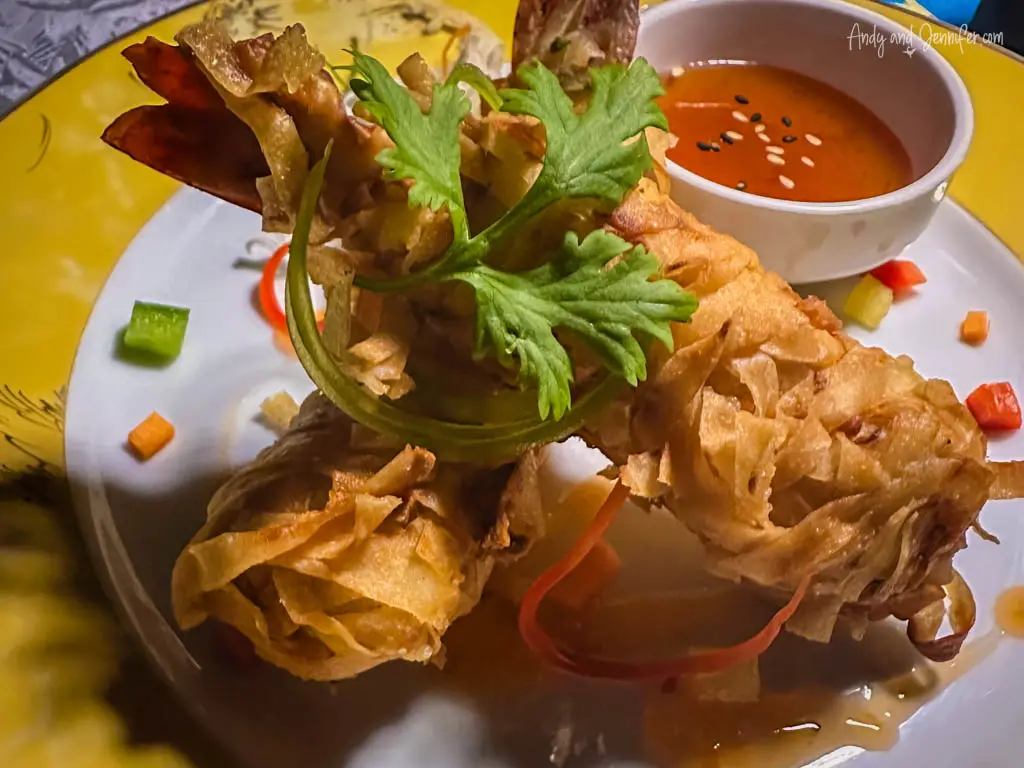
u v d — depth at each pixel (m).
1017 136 0.27
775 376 0.18
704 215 0.23
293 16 0.27
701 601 0.20
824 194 0.25
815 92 0.27
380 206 0.17
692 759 0.18
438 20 0.28
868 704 0.19
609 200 0.17
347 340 0.17
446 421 0.18
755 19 0.26
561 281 0.16
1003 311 0.25
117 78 0.25
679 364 0.17
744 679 0.19
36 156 0.24
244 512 0.18
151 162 0.17
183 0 0.32
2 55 0.30
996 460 0.22
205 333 0.23
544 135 0.17
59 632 0.18
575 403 0.17
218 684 0.18
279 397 0.22
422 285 0.16
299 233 0.16
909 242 0.24
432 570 0.17
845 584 0.18
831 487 0.18
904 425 0.18
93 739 0.17
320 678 0.18
